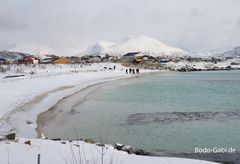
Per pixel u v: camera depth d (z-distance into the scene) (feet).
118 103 104.83
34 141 35.81
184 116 79.36
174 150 48.32
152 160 30.45
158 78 273.75
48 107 88.28
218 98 123.44
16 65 318.86
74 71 265.75
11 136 37.19
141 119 74.74
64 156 29.76
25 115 71.10
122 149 44.98
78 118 74.69
